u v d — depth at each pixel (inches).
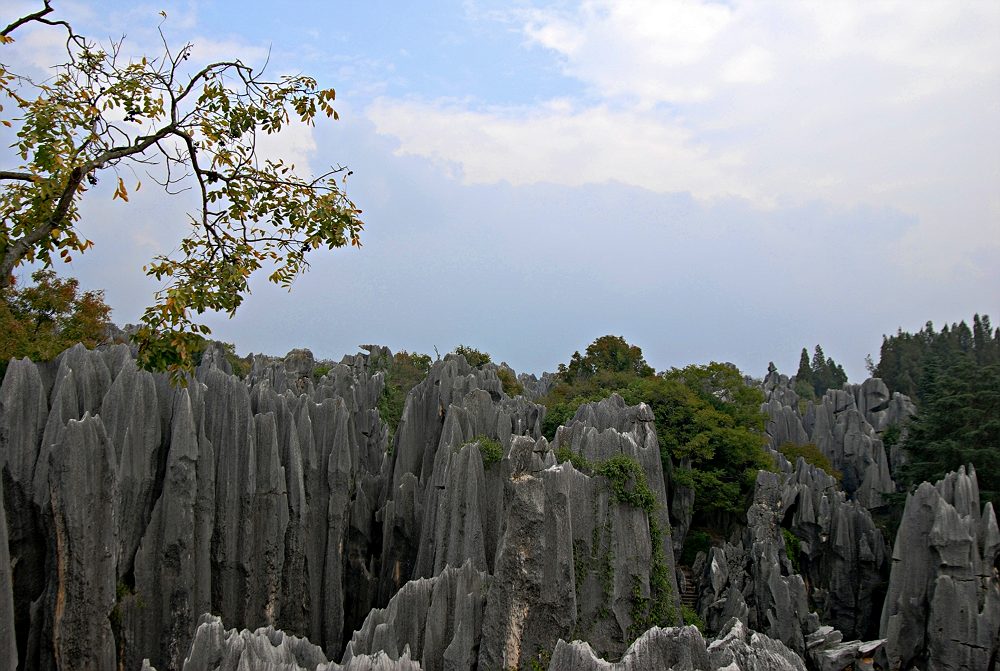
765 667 966.4
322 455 2003.0
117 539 1494.8
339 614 1937.7
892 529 2571.4
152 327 597.3
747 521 2381.9
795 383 6038.4
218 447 1747.0
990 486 2268.7
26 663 1454.2
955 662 1802.4
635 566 1473.9
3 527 1233.4
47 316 2372.0
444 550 1743.4
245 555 1736.0
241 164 631.2
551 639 1349.7
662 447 2501.2
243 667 1039.6
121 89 578.2
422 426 2447.1
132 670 1555.1
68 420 1486.2
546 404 3545.8
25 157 535.8
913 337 6003.9
